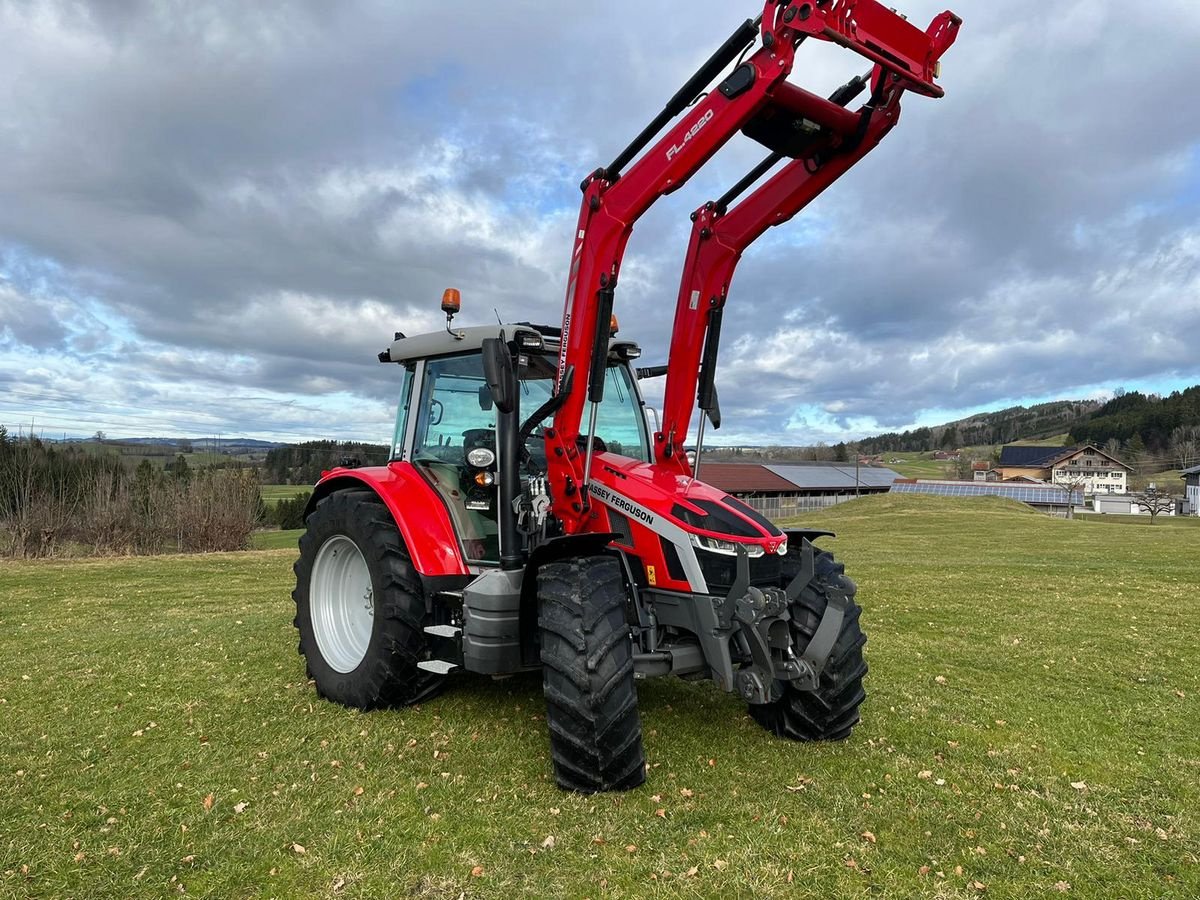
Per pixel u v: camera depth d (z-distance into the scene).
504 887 2.57
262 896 2.53
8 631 7.33
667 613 3.61
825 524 29.17
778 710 3.99
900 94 3.46
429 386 4.80
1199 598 9.05
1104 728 4.27
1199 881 2.64
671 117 3.45
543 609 3.31
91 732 4.09
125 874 2.65
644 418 4.80
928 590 9.80
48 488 20.69
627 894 2.53
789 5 3.00
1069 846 2.88
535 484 3.86
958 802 3.25
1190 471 62.44
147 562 16.09
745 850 2.80
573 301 3.78
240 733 4.07
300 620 5.03
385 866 2.70
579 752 3.18
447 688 4.84
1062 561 14.15
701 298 4.18
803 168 3.79
